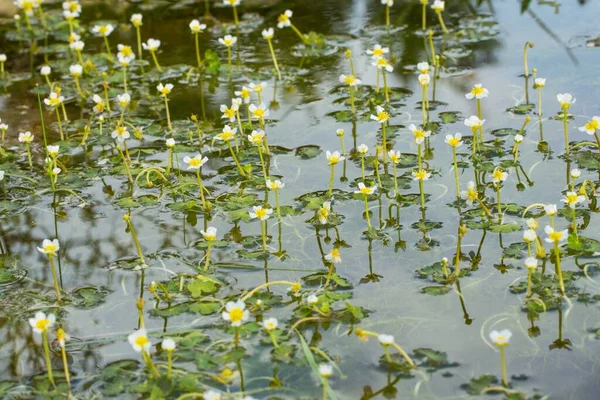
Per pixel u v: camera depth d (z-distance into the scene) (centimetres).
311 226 471
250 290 412
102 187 534
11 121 633
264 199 503
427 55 714
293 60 725
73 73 661
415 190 504
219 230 473
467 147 553
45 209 510
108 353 373
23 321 399
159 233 473
